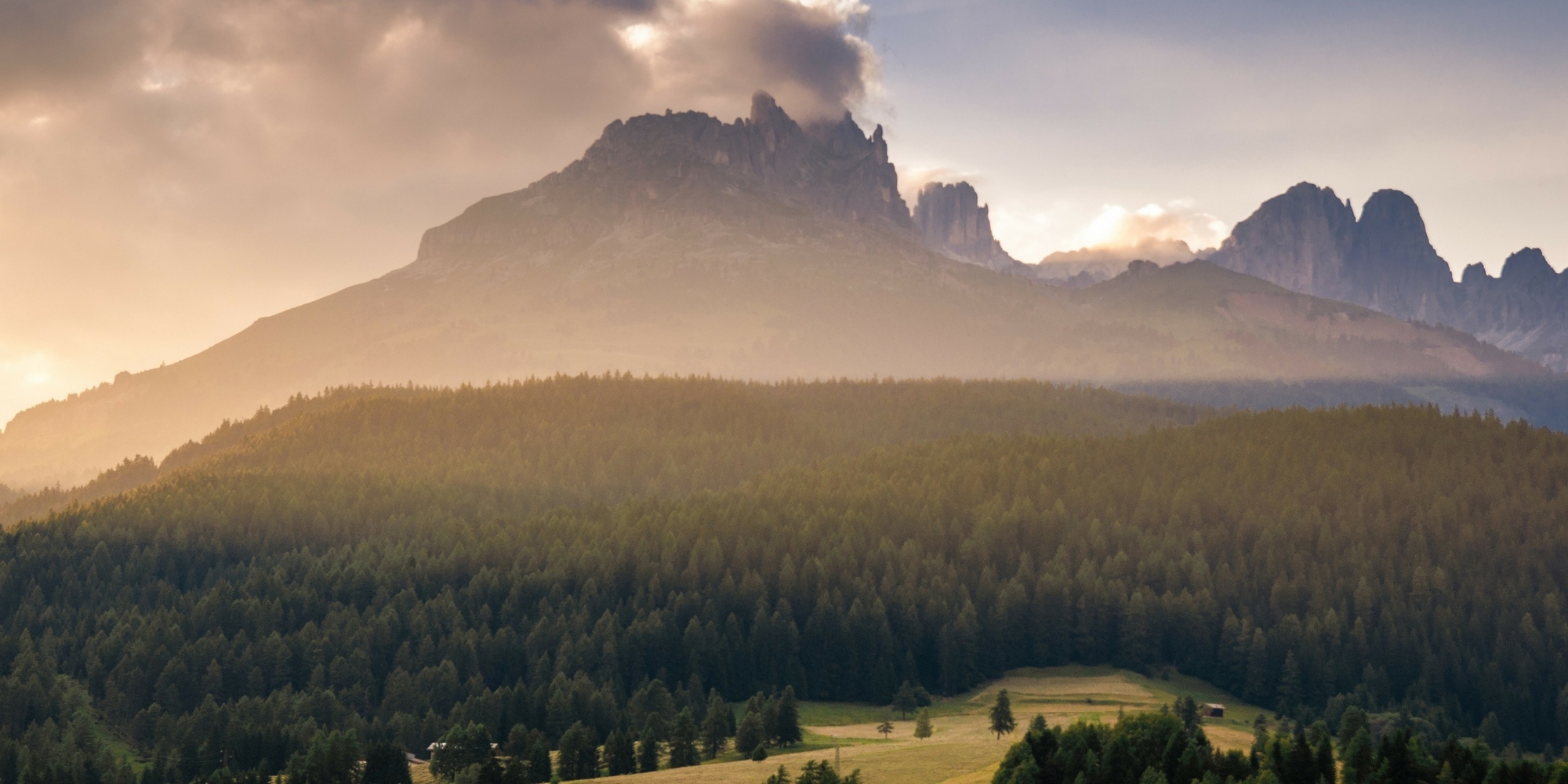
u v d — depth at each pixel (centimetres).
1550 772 12769
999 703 17725
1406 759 13325
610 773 16650
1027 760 13275
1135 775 13200
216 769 18238
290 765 17238
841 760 15188
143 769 18350
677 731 16988
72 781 17288
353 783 16538
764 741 17338
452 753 16938
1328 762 13412
